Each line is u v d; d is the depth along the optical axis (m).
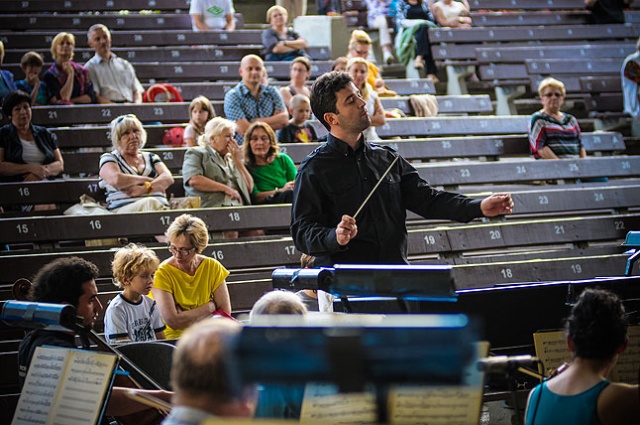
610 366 3.82
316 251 5.16
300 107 11.50
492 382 5.08
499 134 13.09
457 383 2.16
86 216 8.96
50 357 4.23
